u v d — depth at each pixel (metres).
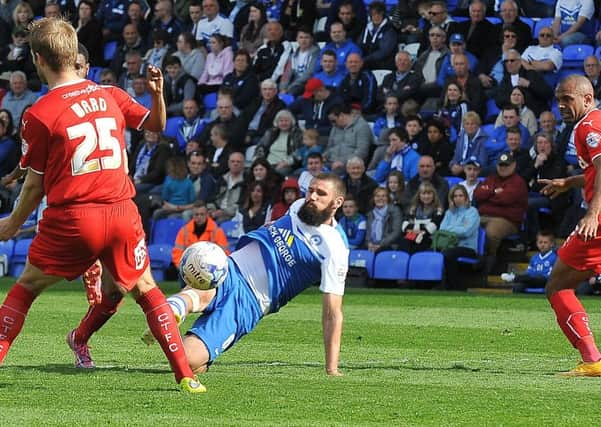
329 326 20.75
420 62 52.41
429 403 17.39
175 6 61.75
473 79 50.16
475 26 52.56
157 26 61.69
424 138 48.41
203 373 20.48
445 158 48.19
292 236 20.88
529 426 15.57
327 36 57.81
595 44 52.72
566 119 21.38
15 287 17.91
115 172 17.47
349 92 53.44
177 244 46.84
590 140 20.59
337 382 19.59
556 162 46.12
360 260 45.88
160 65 59.44
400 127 48.50
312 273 21.05
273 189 48.84
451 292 42.94
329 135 51.56
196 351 19.98
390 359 23.98
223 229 49.53
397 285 46.00
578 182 22.42
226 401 17.30
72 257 17.56
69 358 23.31
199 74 58.22
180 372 18.05
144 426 15.17
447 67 51.84
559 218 45.94
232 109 54.03
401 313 34.34
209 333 20.17
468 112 48.12
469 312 34.72
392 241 46.22
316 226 20.86
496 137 47.78
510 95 49.38
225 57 57.88
